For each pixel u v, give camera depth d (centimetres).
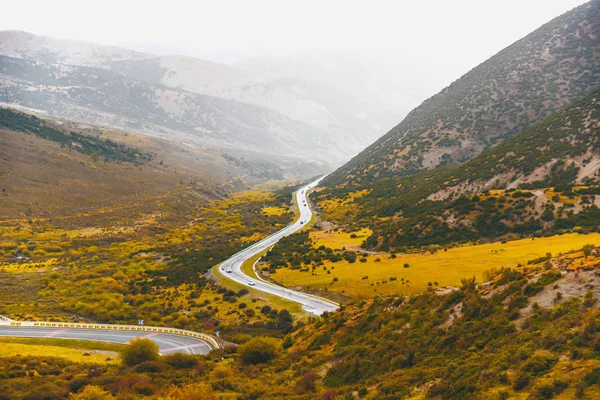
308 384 4003
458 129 17300
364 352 4175
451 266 6781
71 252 12138
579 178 9556
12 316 7725
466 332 3600
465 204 9694
